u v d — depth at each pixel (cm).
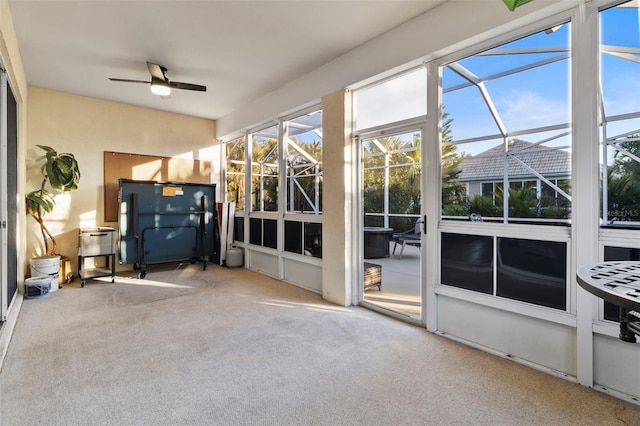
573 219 219
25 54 373
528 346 244
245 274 543
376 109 362
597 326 206
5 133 303
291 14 296
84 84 469
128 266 562
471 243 278
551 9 221
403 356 254
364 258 399
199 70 423
